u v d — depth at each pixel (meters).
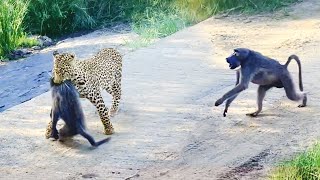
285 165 11.48
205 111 14.16
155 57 18.12
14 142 13.11
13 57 21.47
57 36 24.59
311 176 11.14
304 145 12.37
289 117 13.66
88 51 20.98
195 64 17.34
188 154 12.31
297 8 22.44
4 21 21.88
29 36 23.48
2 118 14.34
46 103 15.20
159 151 12.48
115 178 11.50
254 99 14.67
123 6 25.17
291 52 17.77
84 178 11.55
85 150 12.67
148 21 23.05
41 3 24.41
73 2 24.62
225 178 11.35
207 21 21.80
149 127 13.53
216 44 19.06
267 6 22.72
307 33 19.48
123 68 17.23
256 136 12.91
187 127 13.45
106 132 13.27
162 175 11.56
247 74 13.24
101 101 13.24
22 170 11.98
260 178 11.25
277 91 15.05
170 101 14.83
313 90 14.92
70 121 12.74
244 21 21.48
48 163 12.22
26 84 18.75
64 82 12.75
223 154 12.25
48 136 13.21
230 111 14.10
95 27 24.70
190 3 23.66
